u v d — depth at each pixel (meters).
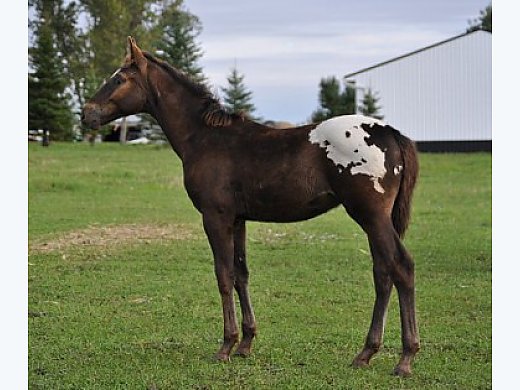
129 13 55.81
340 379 6.44
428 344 7.47
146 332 8.00
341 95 53.81
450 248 12.86
